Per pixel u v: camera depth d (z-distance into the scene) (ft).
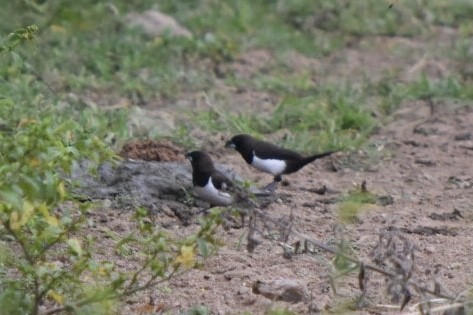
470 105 59.06
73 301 29.09
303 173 47.67
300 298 32.12
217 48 68.59
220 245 29.94
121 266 34.27
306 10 81.35
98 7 70.13
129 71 62.85
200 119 53.57
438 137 53.42
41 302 29.81
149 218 39.04
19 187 26.43
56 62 61.67
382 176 47.24
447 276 34.17
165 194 41.52
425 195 44.27
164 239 28.73
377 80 64.80
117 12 69.46
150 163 43.42
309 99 56.95
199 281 33.58
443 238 38.19
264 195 42.19
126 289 29.55
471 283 33.45
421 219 40.57
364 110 56.59
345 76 66.54
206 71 65.16
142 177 41.98
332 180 46.57
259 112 56.85
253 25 77.05
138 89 58.95
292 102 55.77
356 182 46.16
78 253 28.27
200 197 40.57
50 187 27.32
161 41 67.92
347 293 32.42
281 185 45.39
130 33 69.05
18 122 46.68
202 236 29.37
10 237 33.99
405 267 28.12
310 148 50.70
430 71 67.67
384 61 71.10
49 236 28.89
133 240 29.48
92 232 37.22
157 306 31.24
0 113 42.78
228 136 51.96
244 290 32.76
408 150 51.29
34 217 29.40
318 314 31.04
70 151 27.94
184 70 64.59
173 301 32.01
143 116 52.24
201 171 39.75
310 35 77.10
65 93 55.88
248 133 52.34
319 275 34.22
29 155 27.12
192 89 61.16
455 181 46.21
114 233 36.09
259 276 34.01
